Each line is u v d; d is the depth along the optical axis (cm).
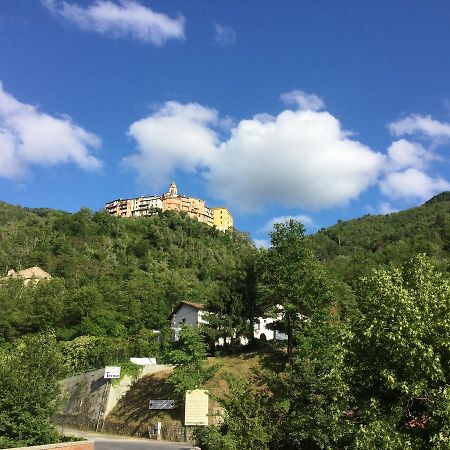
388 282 1521
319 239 14325
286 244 4241
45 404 2377
